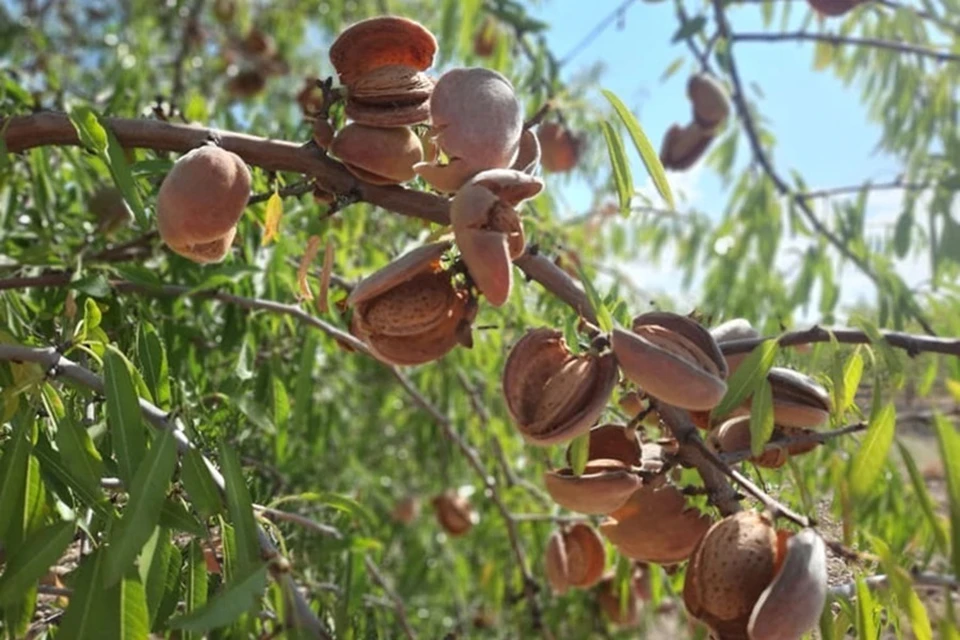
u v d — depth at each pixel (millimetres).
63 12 1310
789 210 966
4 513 317
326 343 666
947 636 290
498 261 300
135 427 325
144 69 1009
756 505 377
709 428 354
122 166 362
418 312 327
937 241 890
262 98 1308
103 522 332
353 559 459
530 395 327
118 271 510
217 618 280
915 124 982
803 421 370
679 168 859
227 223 347
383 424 1275
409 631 624
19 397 347
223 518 333
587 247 971
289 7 1387
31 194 629
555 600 886
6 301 454
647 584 692
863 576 334
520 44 839
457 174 326
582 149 881
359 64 378
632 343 311
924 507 290
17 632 309
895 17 951
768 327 678
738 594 306
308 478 769
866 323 361
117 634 287
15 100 625
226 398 479
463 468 1180
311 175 369
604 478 330
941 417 280
